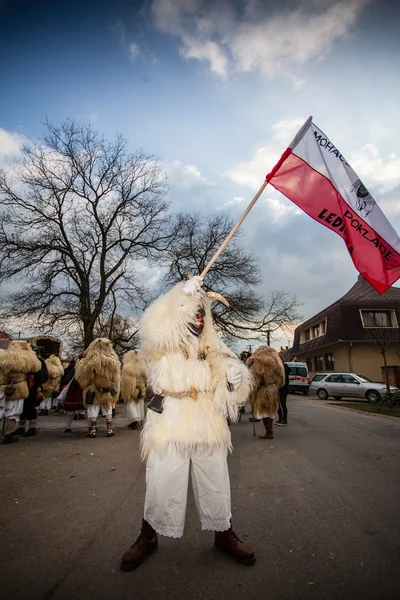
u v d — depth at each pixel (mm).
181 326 2672
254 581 2326
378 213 4543
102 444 7094
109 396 8070
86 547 2793
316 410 14742
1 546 2795
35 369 7477
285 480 4613
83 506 3682
